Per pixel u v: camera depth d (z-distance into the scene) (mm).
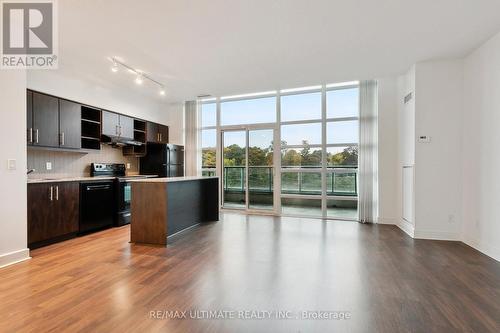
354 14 2672
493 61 3082
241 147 6164
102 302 1981
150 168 5938
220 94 5734
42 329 1646
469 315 1839
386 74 4426
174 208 3943
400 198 4520
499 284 2336
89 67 4059
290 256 3033
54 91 4027
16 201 2838
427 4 2500
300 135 5605
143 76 4516
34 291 2146
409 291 2191
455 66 3703
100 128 4793
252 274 2520
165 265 2738
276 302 2006
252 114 6035
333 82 4898
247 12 2645
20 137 2881
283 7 2557
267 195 5918
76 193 3863
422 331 1656
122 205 4648
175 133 6570
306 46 3395
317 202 5465
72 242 3607
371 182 4891
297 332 1646
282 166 5746
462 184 3676
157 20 2783
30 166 3926
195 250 3244
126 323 1718
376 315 1833
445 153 3746
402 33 3047
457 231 3711
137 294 2111
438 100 3770
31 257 2969
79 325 1688
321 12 2641
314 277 2459
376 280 2402
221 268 2664
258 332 1646
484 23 2811
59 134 4062
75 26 2893
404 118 4352
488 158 3162
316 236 3918
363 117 4926
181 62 3918
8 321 1729
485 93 3217
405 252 3199
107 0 2434
